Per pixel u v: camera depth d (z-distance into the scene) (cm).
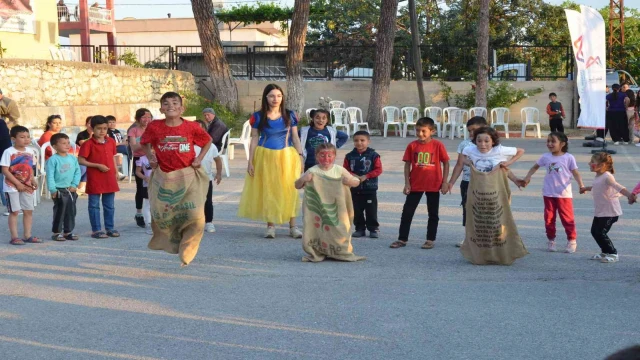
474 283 705
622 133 2127
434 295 662
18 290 685
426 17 3831
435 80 2769
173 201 716
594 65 1747
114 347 532
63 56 2391
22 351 525
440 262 795
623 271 743
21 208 892
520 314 604
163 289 689
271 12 3400
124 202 1220
